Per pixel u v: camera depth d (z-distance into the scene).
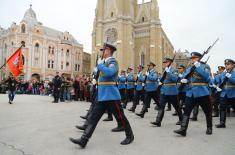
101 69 5.86
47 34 58.44
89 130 5.84
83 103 18.84
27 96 25.20
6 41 56.06
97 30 59.75
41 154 5.29
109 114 9.99
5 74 54.88
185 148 5.93
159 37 58.53
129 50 57.38
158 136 7.21
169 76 8.84
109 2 60.31
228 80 9.20
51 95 26.66
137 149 5.78
